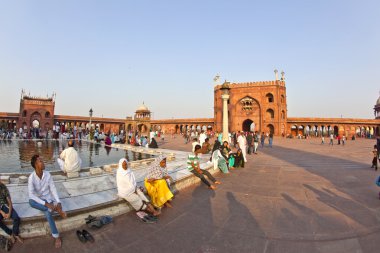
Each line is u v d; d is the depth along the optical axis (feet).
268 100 126.72
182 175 20.26
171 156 32.09
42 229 10.75
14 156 39.19
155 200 14.28
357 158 39.37
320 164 32.37
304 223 12.38
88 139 83.51
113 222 12.35
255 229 11.68
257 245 10.14
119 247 9.93
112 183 17.58
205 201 16.07
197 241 10.48
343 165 31.45
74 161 20.76
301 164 32.42
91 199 13.62
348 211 14.11
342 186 19.98
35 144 63.87
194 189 19.26
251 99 125.18
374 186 20.06
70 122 136.05
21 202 13.02
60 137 90.17
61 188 15.85
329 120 131.64
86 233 10.64
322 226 12.01
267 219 12.91
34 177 10.71
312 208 14.61
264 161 35.50
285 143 79.51
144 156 40.86
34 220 10.69
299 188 19.34
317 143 80.38
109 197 14.06
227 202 15.85
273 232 11.35
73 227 11.44
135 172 22.35
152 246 10.02
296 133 145.18
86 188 16.05
